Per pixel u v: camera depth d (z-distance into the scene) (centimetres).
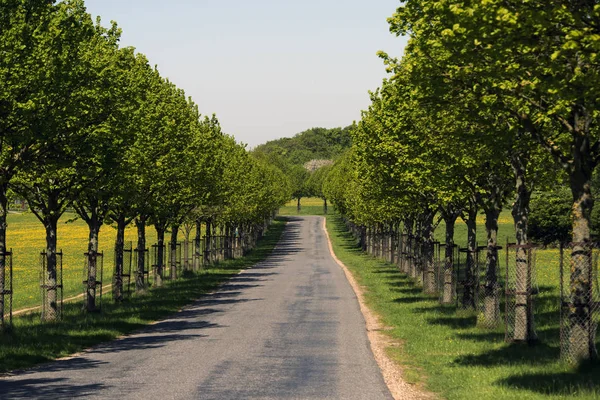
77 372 1770
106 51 3119
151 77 4025
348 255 8925
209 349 2184
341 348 2194
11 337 2333
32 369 1850
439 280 3575
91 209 3353
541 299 3244
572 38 1284
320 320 3006
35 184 2892
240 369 1789
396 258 6888
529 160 2317
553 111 1418
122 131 2817
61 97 2473
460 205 3130
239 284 5159
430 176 2683
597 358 1717
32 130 2317
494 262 2580
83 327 2709
